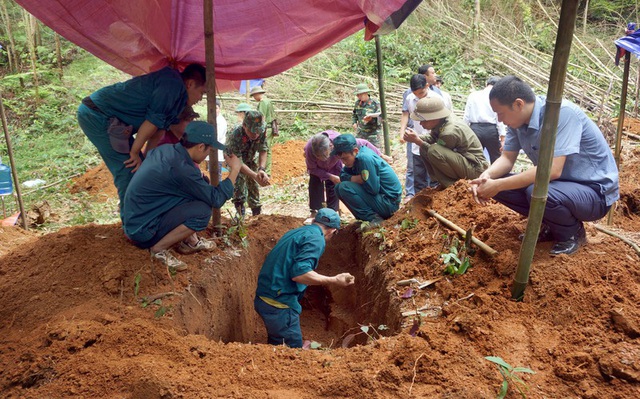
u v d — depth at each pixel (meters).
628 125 10.49
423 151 6.49
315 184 7.81
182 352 3.86
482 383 3.45
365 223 6.43
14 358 3.84
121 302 4.56
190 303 4.83
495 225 5.17
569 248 4.56
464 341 3.85
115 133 5.15
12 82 17.36
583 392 3.38
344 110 15.04
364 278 5.97
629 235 5.03
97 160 13.36
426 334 3.85
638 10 19.23
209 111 5.39
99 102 5.11
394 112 14.15
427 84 8.15
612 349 3.52
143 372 3.55
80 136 14.88
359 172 6.48
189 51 6.23
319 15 5.99
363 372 3.56
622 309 3.87
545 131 3.79
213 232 6.10
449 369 3.54
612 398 3.30
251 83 15.36
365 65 16.67
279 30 6.11
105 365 3.65
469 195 5.84
